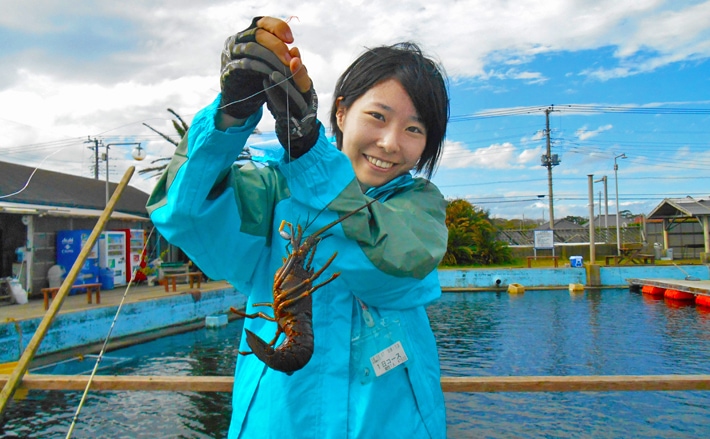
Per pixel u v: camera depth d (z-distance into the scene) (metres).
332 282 2.00
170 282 22.81
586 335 15.42
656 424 8.11
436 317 19.64
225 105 1.61
